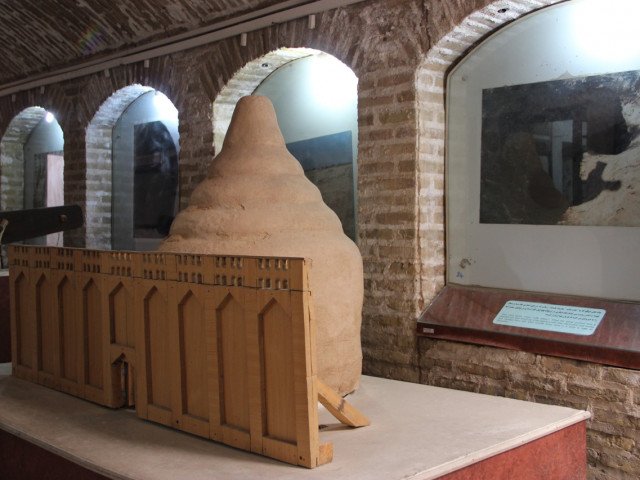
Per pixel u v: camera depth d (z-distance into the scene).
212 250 4.36
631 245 5.16
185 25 8.12
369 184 6.31
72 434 3.91
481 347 5.62
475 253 6.06
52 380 4.90
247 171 4.64
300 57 7.46
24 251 5.16
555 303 5.48
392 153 6.15
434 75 6.14
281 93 7.72
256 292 3.43
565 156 5.51
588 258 5.39
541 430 3.93
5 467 4.27
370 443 3.66
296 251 4.32
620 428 4.91
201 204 4.65
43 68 10.43
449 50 5.98
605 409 4.97
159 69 8.59
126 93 9.41
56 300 4.83
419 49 5.95
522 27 5.72
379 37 6.23
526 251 5.75
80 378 4.64
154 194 9.43
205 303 3.68
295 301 3.26
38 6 9.43
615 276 5.25
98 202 10.00
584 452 4.34
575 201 5.46
